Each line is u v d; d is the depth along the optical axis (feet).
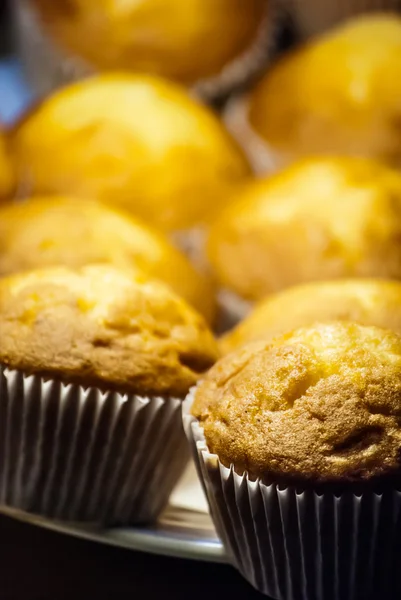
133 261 1.82
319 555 1.55
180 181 2.00
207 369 1.66
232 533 1.59
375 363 1.53
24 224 1.83
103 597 1.62
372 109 2.04
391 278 1.87
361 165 1.98
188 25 2.13
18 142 2.04
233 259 1.94
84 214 1.86
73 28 2.15
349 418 1.50
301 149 2.10
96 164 2.00
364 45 2.10
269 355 1.56
